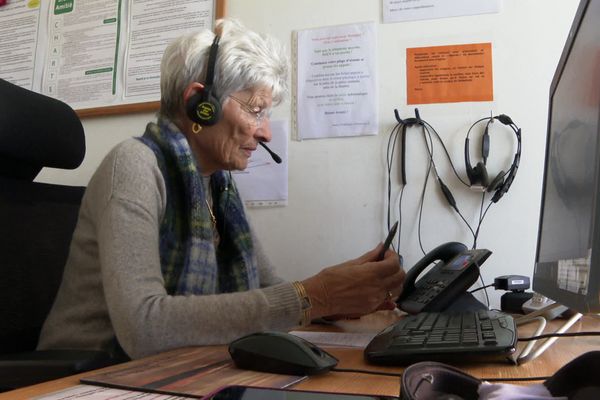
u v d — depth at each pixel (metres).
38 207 1.07
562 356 0.59
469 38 1.26
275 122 1.37
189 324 0.69
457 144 1.24
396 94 1.29
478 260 0.86
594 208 0.41
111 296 0.73
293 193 1.34
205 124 0.96
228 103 0.97
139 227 0.78
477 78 1.24
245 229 1.13
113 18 1.58
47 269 1.04
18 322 0.96
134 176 0.83
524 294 1.04
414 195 1.25
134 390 0.43
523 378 0.46
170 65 0.98
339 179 1.31
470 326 0.62
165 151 0.95
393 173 1.28
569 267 0.54
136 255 0.76
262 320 0.70
